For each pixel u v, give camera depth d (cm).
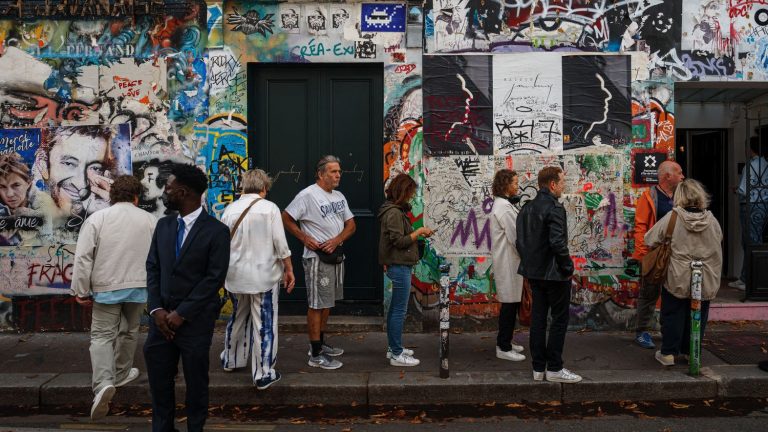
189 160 708
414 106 701
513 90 706
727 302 743
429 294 703
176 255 397
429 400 538
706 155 931
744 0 707
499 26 704
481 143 705
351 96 725
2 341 676
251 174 543
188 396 398
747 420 494
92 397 539
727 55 709
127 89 705
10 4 696
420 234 574
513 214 595
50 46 702
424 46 703
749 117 858
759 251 741
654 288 630
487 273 704
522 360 602
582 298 706
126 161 707
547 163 706
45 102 704
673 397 540
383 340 673
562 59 704
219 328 710
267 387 533
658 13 705
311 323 579
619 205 706
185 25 703
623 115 706
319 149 728
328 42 703
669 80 706
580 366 582
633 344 654
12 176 704
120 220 509
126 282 507
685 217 553
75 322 707
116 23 701
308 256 577
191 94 704
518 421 497
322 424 494
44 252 705
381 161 724
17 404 539
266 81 727
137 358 616
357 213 727
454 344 662
